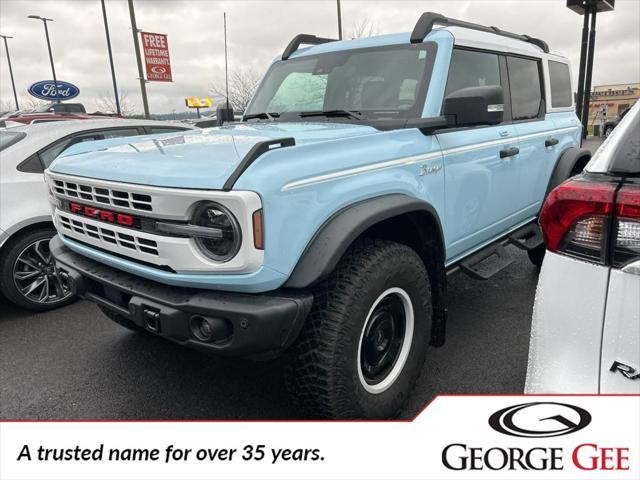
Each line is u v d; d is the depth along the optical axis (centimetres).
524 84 403
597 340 138
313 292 222
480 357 327
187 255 198
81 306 447
